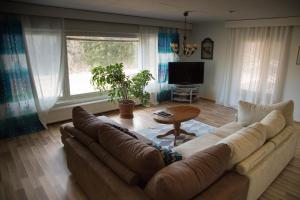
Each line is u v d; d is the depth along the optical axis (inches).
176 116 132.6
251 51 195.3
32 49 146.1
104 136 72.9
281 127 98.3
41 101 156.5
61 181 98.2
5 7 127.9
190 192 51.5
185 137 145.9
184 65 227.0
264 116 114.2
